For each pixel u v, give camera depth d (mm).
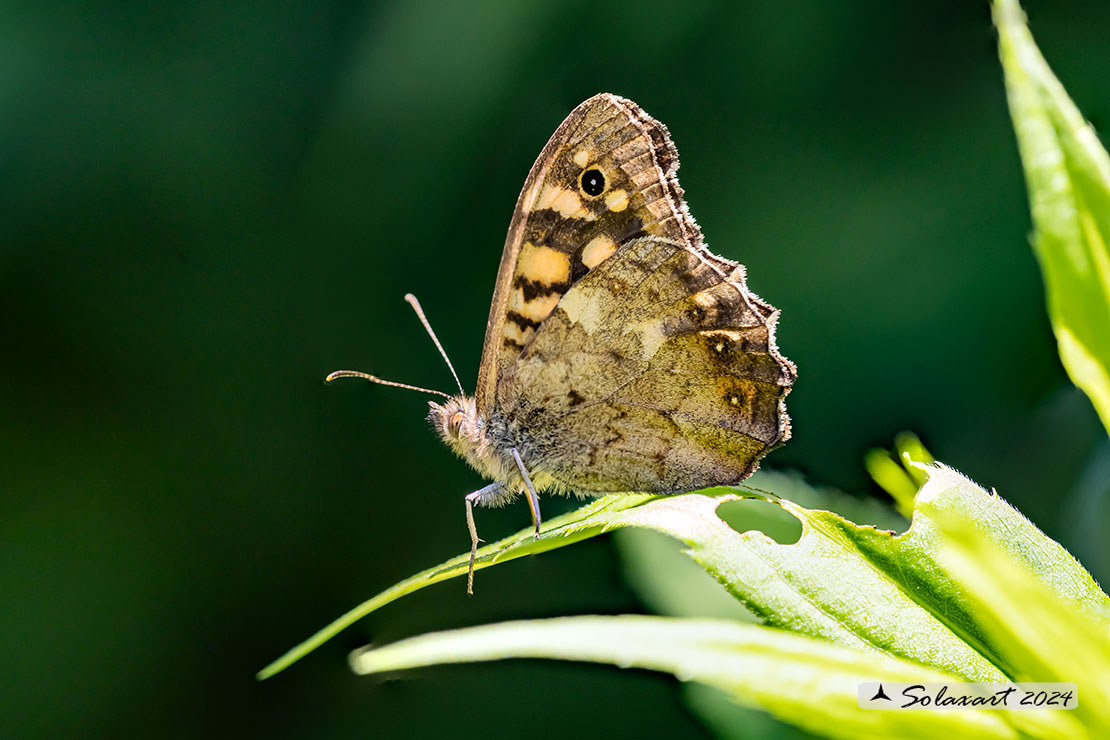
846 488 362
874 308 395
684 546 315
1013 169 394
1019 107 313
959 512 314
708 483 380
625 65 400
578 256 381
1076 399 387
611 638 244
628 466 383
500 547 362
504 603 393
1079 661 275
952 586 301
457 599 396
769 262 397
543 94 400
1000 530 309
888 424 392
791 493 362
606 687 387
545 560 392
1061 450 386
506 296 382
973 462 389
